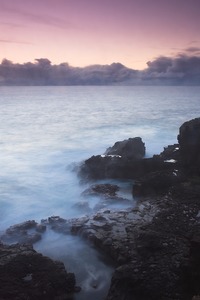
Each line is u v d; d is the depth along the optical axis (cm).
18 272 1228
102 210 1784
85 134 4503
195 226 1514
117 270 1215
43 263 1292
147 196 1991
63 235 1600
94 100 12412
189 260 1123
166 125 5306
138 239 1414
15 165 2950
